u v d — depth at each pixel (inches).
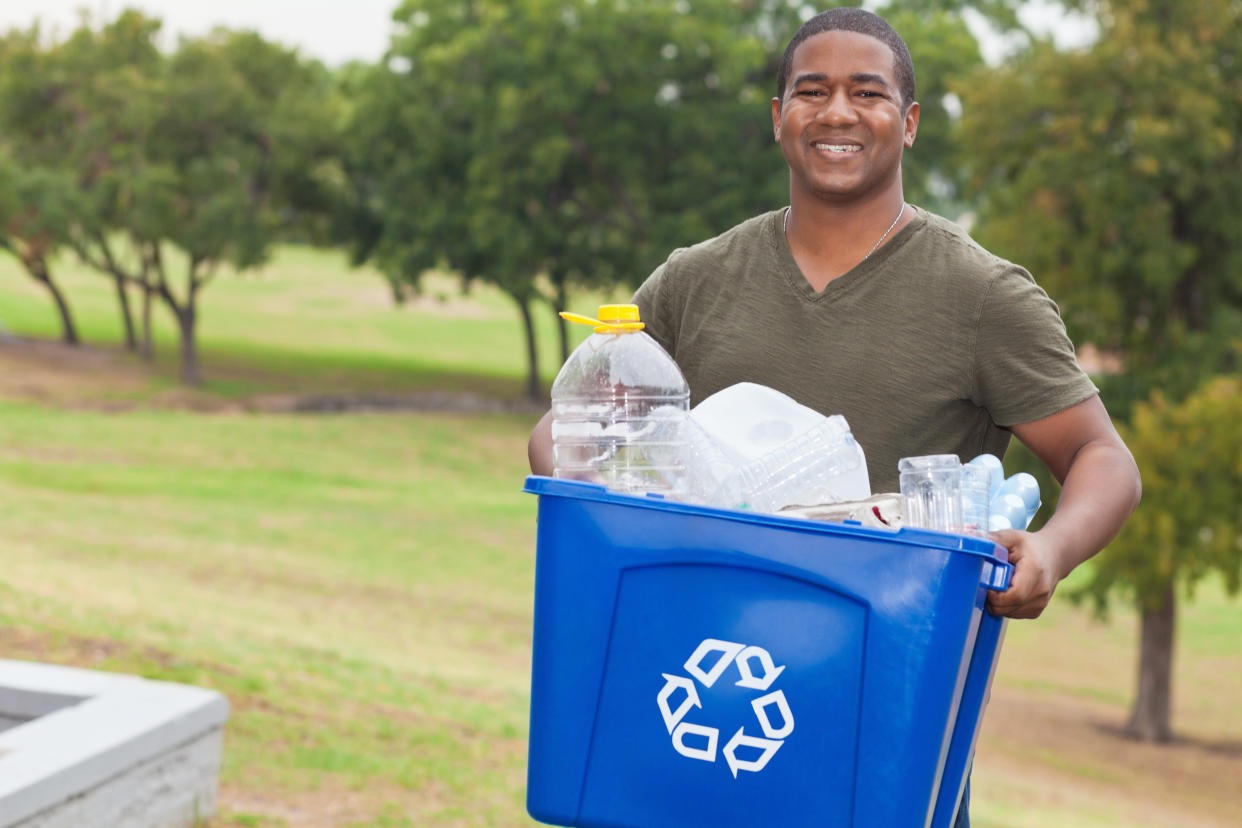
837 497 79.5
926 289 88.4
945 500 74.6
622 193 1489.9
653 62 1427.2
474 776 317.4
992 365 87.4
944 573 68.2
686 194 1425.9
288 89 1707.7
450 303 3029.0
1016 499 81.5
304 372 1956.2
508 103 1379.2
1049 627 1097.4
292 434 1371.8
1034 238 747.4
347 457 1289.4
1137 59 719.1
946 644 68.5
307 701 361.1
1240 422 690.8
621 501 72.9
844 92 90.0
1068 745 746.2
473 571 821.2
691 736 72.4
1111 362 820.0
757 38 1489.9
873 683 69.3
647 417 82.0
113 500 901.8
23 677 228.5
